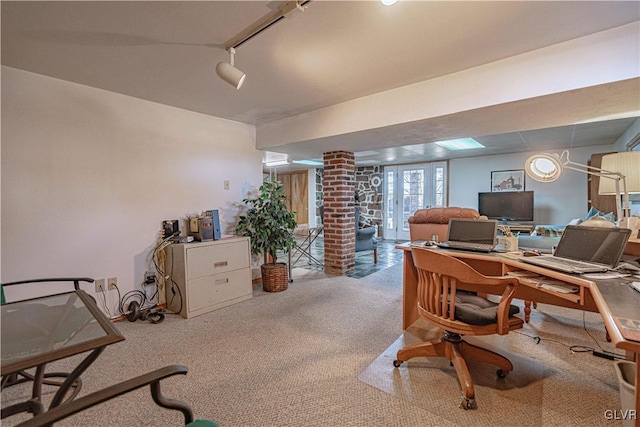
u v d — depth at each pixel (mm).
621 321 931
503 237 2146
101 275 2791
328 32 1870
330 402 1678
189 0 1559
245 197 4062
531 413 1584
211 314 3010
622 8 1661
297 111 3523
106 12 1648
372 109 2994
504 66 2246
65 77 2506
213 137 3688
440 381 1870
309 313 2996
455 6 1632
